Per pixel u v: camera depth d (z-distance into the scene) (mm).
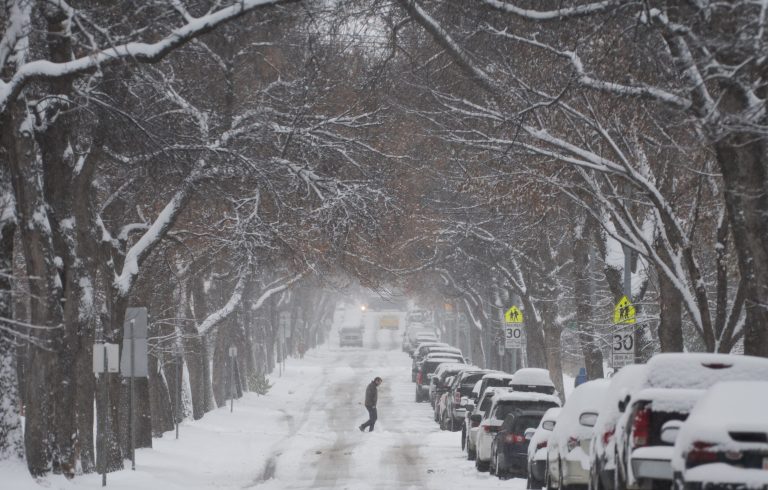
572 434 54500
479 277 164500
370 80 91062
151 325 103500
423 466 91000
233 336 177375
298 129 85438
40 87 71188
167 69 82250
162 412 120062
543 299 127562
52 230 72938
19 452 60312
